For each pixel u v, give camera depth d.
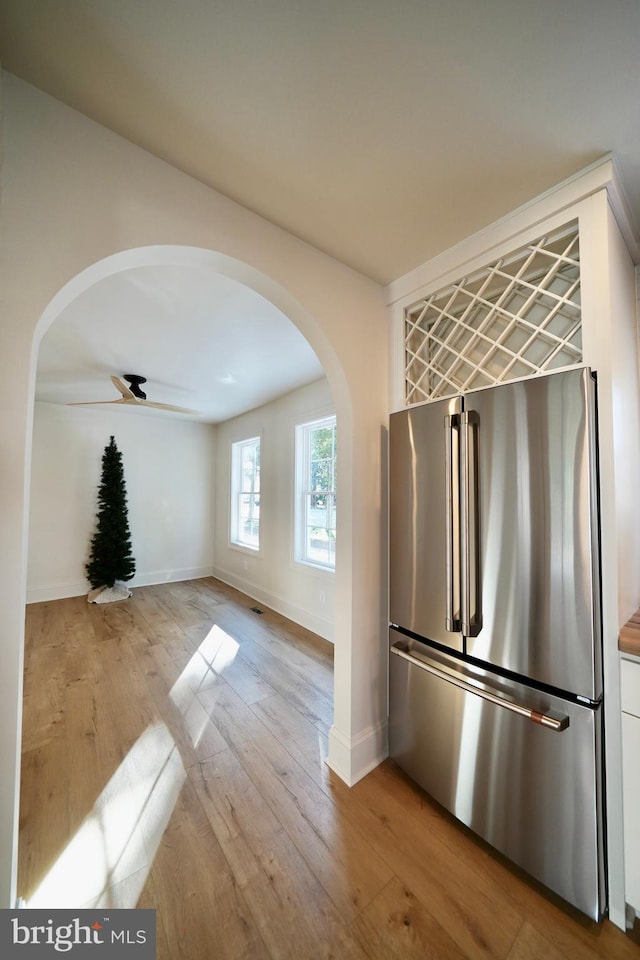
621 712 1.15
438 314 1.92
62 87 1.02
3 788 0.88
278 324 2.49
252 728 2.08
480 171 1.29
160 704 2.32
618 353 1.30
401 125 1.12
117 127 1.14
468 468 1.43
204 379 3.67
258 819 1.50
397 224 1.55
